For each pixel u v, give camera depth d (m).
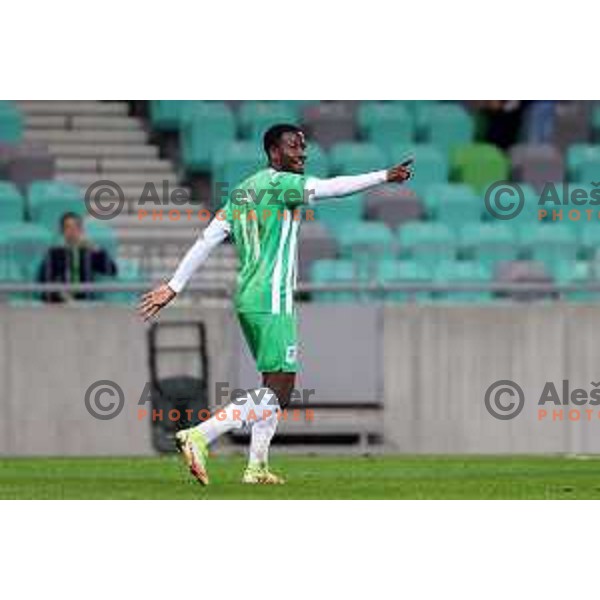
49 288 61.53
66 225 63.16
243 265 41.72
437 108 84.56
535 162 81.56
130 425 61.75
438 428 62.53
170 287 41.78
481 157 81.50
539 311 62.72
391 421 62.41
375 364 62.25
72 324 61.56
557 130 85.50
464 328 62.53
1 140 79.62
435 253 72.88
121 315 61.75
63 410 61.56
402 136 83.12
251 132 80.88
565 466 53.41
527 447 62.72
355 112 83.25
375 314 62.31
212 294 63.19
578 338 62.84
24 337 61.44
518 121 85.44
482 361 62.56
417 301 66.19
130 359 61.81
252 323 41.69
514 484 44.19
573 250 75.50
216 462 56.44
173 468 52.25
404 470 51.03
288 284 41.69
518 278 71.50
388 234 74.19
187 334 61.84
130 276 66.75
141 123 82.94
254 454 43.19
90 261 63.00
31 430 61.47
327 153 81.94
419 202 77.00
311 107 82.56
